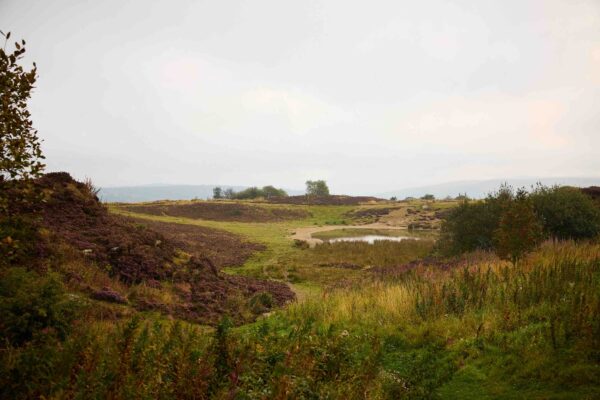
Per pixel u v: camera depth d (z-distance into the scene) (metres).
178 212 61.50
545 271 10.16
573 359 5.95
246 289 16.94
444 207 73.38
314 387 5.10
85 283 11.23
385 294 11.93
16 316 6.12
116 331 7.16
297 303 13.12
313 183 112.12
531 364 6.11
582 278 9.41
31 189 5.70
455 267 16.03
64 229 14.26
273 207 74.06
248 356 5.67
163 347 5.72
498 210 21.67
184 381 4.80
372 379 5.86
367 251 30.73
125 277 13.24
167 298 12.67
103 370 4.67
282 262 26.55
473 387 6.03
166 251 16.67
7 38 5.29
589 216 20.19
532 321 7.83
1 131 5.29
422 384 6.05
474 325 8.24
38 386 4.51
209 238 35.00
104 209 17.91
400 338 8.45
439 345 7.76
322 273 22.59
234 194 137.50
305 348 6.14
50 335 6.05
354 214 73.56
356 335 8.41
